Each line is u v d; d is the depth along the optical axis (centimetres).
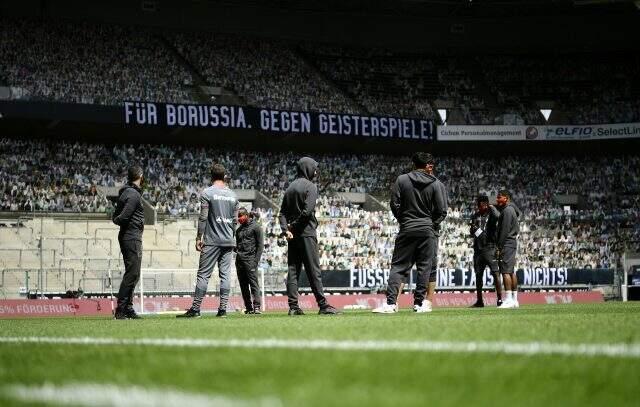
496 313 2300
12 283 5772
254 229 3394
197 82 9369
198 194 8494
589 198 9738
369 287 6656
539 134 9769
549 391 566
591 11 10512
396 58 10562
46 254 6562
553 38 10600
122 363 766
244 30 9956
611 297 7562
